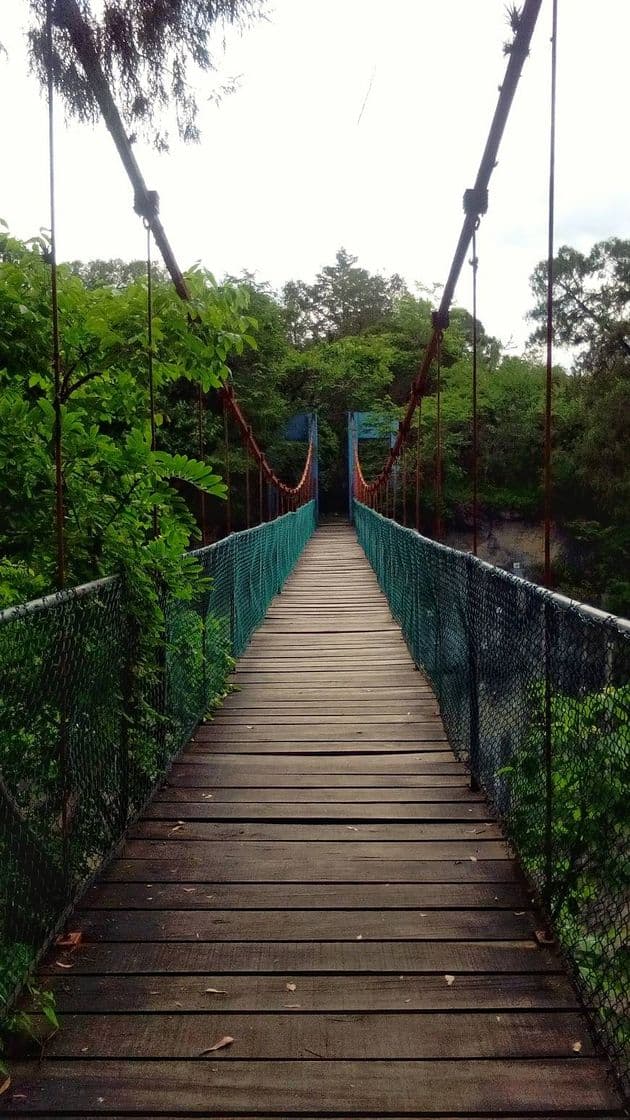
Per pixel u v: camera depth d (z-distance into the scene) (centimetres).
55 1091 143
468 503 2227
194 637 366
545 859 197
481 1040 156
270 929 199
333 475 2769
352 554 1500
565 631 176
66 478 252
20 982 167
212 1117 138
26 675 169
